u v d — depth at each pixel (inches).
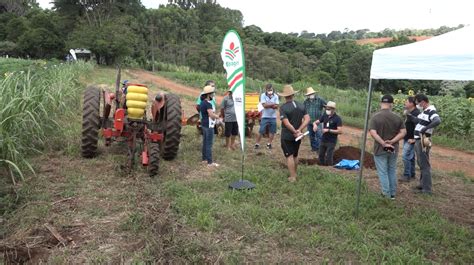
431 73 200.1
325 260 167.3
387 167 255.8
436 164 403.9
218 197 234.8
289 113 272.7
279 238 185.6
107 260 160.4
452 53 191.9
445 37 222.5
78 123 388.2
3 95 256.5
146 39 2928.2
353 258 173.0
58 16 2785.4
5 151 238.4
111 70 1800.0
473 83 960.3
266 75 2160.4
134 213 199.5
